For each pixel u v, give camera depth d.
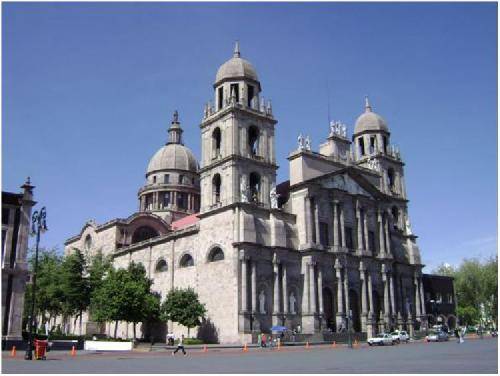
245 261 72.94
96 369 31.83
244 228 74.19
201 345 66.44
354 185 92.19
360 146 108.38
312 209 82.75
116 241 101.94
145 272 90.31
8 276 54.88
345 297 82.25
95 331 97.88
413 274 99.81
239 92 83.56
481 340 79.12
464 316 128.88
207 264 78.50
